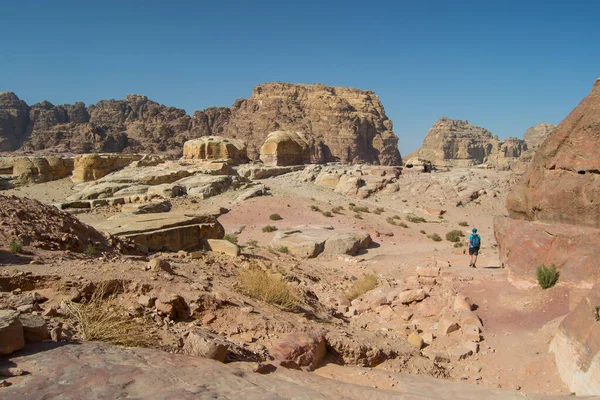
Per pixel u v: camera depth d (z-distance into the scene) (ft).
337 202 162.81
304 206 149.28
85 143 480.64
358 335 34.32
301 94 541.34
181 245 61.72
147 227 59.93
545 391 27.94
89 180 189.67
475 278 49.37
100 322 22.50
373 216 145.18
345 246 94.84
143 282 30.17
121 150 500.33
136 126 567.18
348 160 500.74
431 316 43.55
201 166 203.00
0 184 179.11
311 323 33.94
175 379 16.11
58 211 49.08
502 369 31.83
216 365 18.61
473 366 32.65
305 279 61.16
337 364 28.35
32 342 18.26
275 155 248.11
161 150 514.68
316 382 20.51
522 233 47.14
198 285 32.89
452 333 39.01
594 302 28.14
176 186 155.43
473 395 23.03
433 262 73.10
